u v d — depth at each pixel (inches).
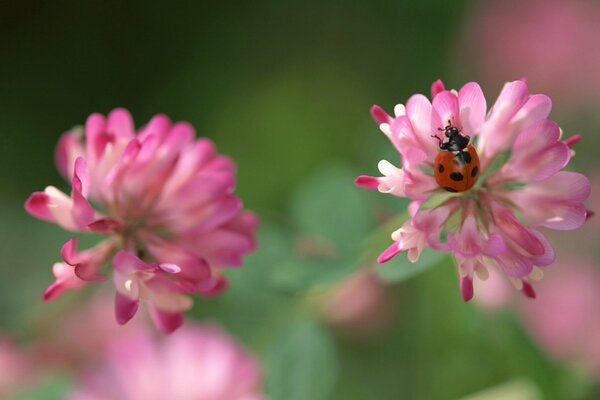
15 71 19.3
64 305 11.7
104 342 11.4
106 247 8.8
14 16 19.7
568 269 12.2
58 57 19.6
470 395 11.2
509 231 8.4
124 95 19.7
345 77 19.5
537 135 8.5
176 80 19.9
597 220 13.1
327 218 9.9
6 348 11.3
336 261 9.7
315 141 18.6
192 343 9.9
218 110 19.5
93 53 19.7
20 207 16.5
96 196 8.8
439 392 11.3
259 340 9.8
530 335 10.5
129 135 8.9
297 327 9.8
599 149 15.9
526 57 17.0
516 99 8.5
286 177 18.1
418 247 8.3
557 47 16.7
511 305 10.4
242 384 9.8
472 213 8.4
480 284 10.4
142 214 8.8
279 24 20.5
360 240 9.8
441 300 11.1
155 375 9.9
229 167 9.0
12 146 18.5
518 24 17.3
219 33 20.3
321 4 20.4
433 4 18.5
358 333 11.7
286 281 9.5
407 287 11.6
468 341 11.1
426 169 8.4
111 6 19.9
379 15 19.6
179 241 8.8
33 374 11.1
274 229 9.9
